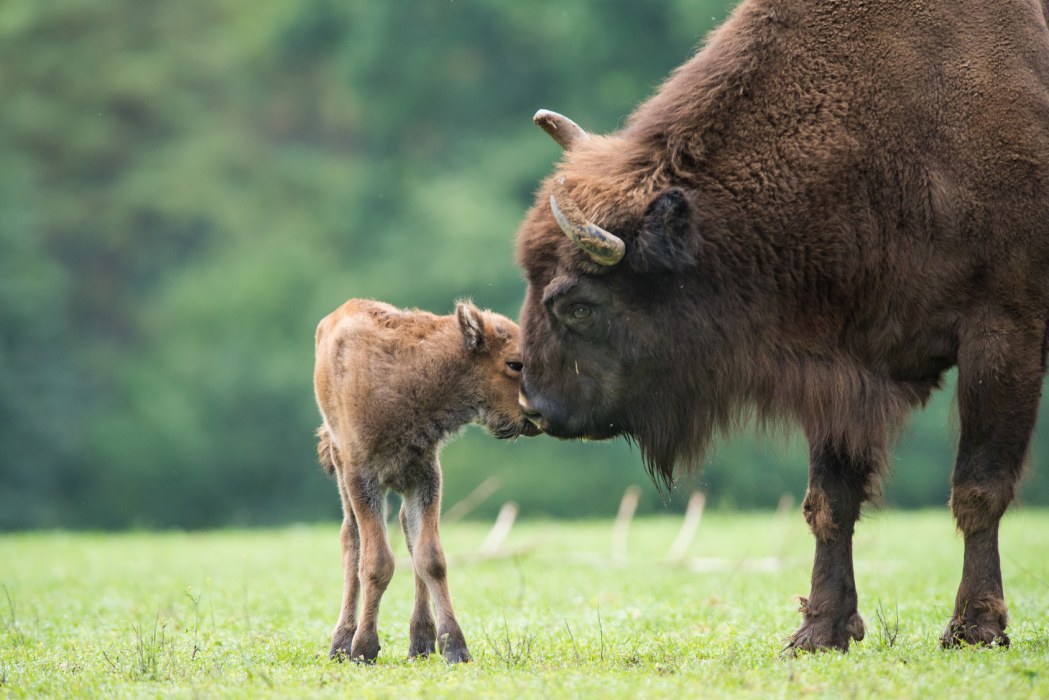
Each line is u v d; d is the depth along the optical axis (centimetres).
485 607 3719
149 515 12731
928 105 2827
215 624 3419
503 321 2994
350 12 15412
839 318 2845
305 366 12900
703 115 2872
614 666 2638
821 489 2884
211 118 16075
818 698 2241
